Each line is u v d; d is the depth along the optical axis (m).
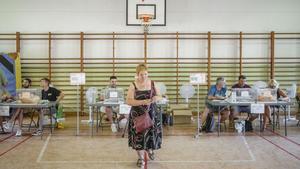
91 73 9.34
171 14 9.31
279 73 9.36
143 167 4.21
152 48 9.37
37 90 6.16
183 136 6.23
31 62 9.29
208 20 9.36
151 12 9.20
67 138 6.01
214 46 9.37
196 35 9.36
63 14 9.29
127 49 9.38
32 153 4.92
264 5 9.34
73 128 7.12
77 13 9.30
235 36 9.34
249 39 9.35
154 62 9.38
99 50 9.37
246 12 9.34
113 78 6.83
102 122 7.87
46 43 9.30
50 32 9.21
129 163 4.41
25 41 9.27
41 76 9.30
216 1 9.33
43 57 9.33
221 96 6.59
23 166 4.25
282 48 9.31
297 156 4.73
